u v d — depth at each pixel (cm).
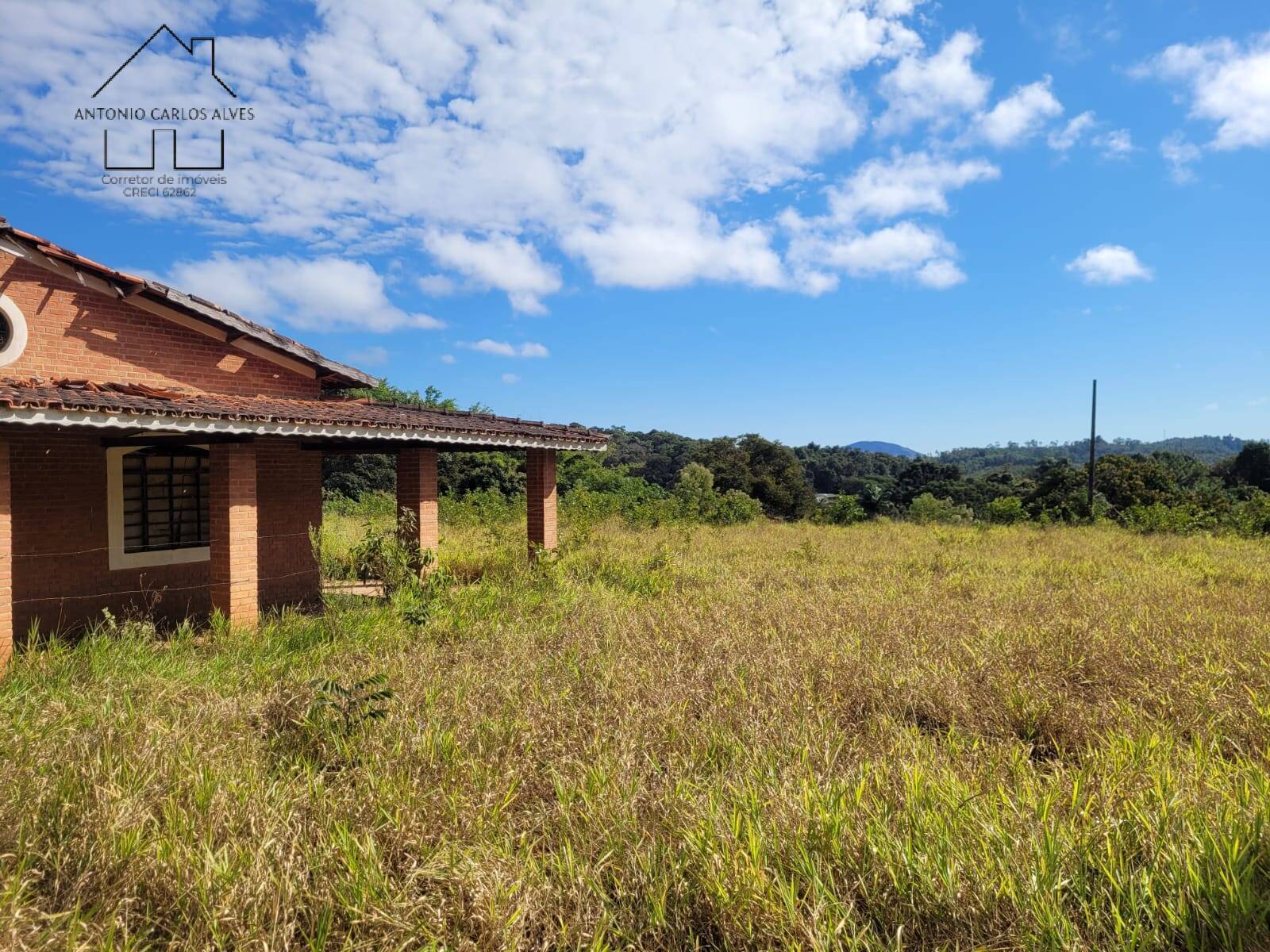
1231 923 272
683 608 919
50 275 852
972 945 277
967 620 803
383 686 576
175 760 427
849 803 367
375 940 294
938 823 339
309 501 1134
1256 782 379
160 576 972
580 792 399
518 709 534
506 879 319
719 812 357
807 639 730
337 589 1151
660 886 314
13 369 820
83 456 898
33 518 849
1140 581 1127
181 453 991
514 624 830
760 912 293
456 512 2456
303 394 1124
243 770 424
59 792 381
